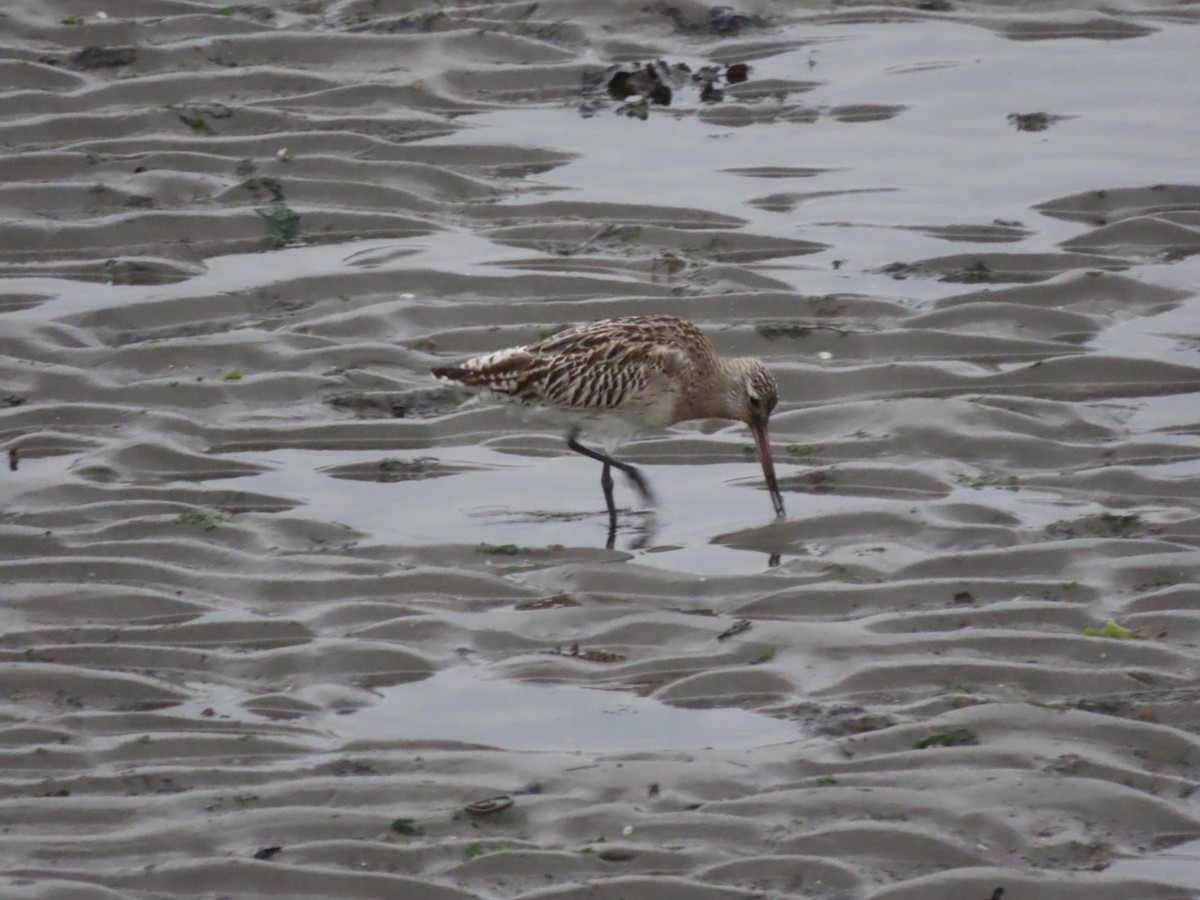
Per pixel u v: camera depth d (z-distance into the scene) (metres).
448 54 24.08
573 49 24.64
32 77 22.70
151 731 10.18
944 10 26.53
